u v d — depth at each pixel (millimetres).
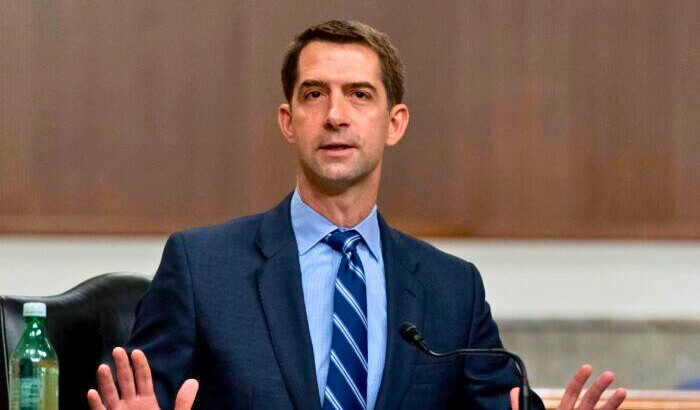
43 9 19281
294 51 10711
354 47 10570
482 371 10844
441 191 19719
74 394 11438
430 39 19750
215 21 19547
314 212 10773
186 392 9375
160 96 19453
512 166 19812
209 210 19453
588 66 19906
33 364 9695
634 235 19766
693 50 19922
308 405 10086
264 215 11016
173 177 19422
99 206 19281
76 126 19297
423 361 10523
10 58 19234
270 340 10297
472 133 19781
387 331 10461
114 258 19234
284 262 10586
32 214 19156
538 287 19641
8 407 10953
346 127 10398
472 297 11016
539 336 19453
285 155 19578
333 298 10562
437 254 11148
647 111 19938
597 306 19656
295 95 10586
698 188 20016
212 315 10344
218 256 10617
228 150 19516
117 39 19406
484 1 19828
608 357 19484
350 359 10258
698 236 19797
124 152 19359
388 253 10805
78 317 11609
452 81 19766
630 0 19922
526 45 19859
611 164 19922
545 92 19875
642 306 19656
